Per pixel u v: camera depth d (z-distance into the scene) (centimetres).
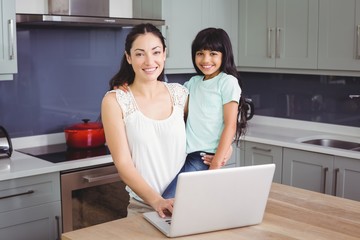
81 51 354
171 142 188
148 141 183
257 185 160
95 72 363
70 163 283
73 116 355
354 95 363
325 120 385
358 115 363
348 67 330
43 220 276
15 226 266
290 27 362
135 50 180
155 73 182
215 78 206
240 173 155
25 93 330
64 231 285
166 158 188
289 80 406
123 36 376
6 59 280
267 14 378
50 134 345
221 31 207
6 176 256
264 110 427
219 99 202
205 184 151
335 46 337
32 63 330
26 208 268
